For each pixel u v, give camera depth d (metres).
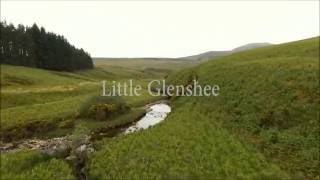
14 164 26.22
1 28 120.94
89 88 84.62
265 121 36.78
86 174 26.39
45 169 25.48
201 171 25.69
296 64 50.12
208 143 32.03
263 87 44.38
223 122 40.12
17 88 79.31
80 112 48.53
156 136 34.84
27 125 45.06
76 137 33.22
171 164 26.97
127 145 32.62
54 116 48.19
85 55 174.75
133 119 48.59
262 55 70.25
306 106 36.59
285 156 29.58
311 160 28.19
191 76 70.56
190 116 43.34
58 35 160.62
